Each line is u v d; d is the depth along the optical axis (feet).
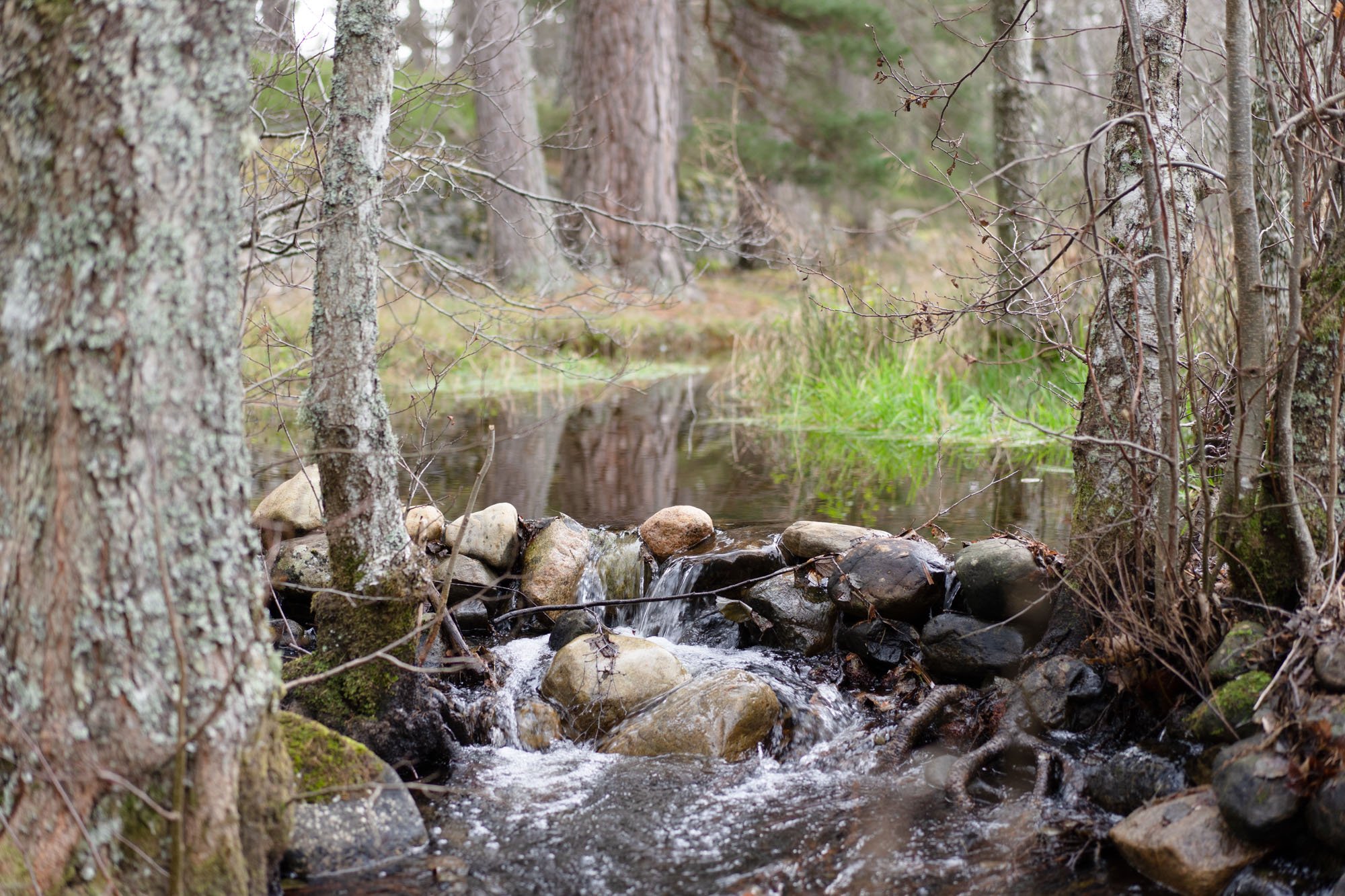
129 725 6.83
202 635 7.09
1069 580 11.19
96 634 6.71
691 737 10.96
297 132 14.89
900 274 32.83
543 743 11.39
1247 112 8.88
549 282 20.93
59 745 6.73
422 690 10.80
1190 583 9.90
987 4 11.85
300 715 10.20
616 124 48.75
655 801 10.00
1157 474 10.04
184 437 6.93
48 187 6.51
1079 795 9.53
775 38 59.62
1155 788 8.95
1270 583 9.37
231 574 7.29
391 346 12.73
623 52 48.42
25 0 6.46
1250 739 8.40
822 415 28.43
